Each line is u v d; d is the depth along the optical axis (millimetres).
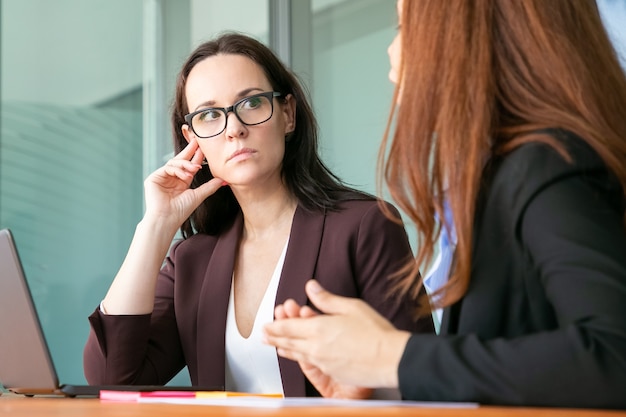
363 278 2334
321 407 1217
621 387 1134
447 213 1477
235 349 2367
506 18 1422
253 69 2475
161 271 2611
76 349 4953
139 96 5023
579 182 1276
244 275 2447
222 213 2576
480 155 1360
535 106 1373
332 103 4566
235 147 2393
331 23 4594
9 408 1562
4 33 5094
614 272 1196
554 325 1323
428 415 1046
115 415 1224
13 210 5012
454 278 1377
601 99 1376
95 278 4988
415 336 1256
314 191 2467
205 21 4945
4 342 2051
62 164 5047
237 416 1095
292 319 1312
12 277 1953
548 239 1247
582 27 1432
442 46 1417
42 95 5078
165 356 2484
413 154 1424
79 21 5098
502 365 1187
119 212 5012
